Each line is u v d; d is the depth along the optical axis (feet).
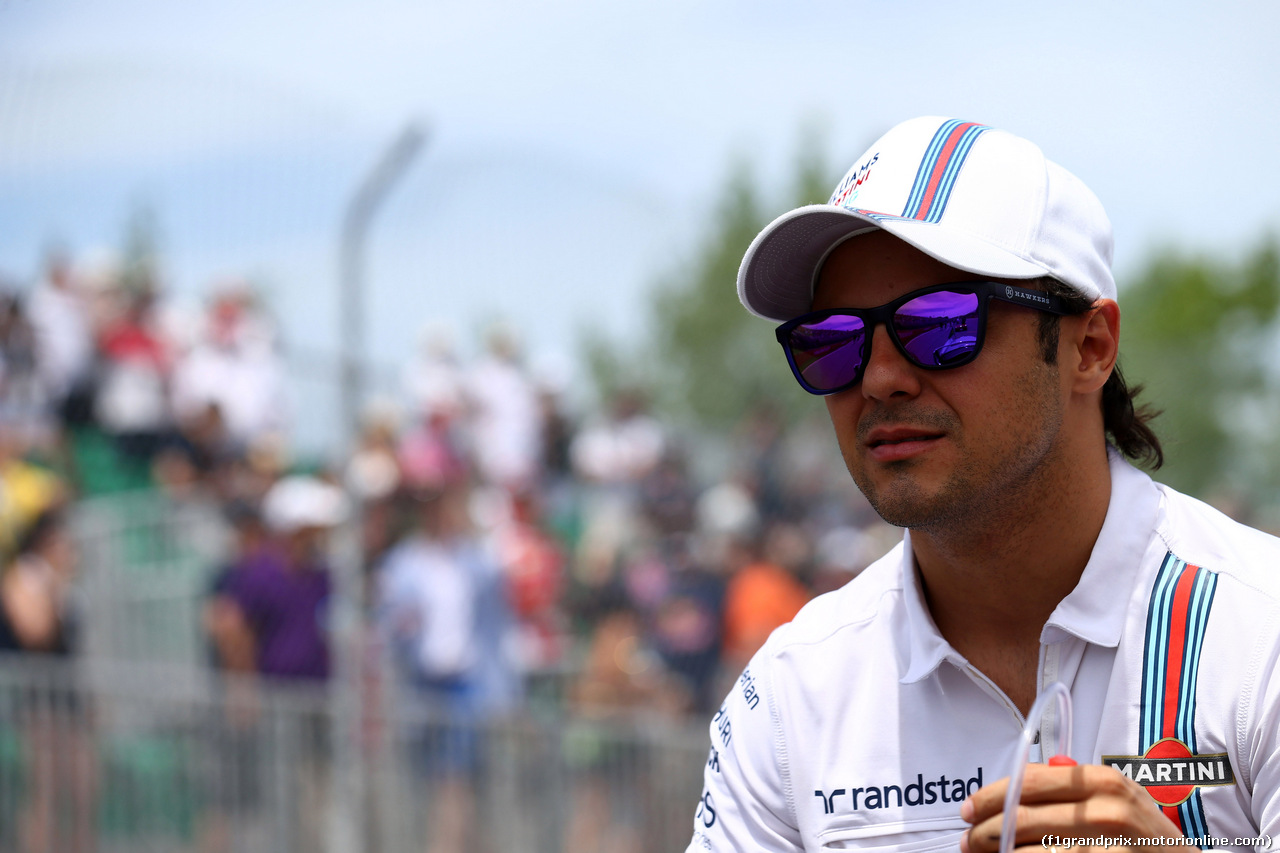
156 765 50.21
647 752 61.77
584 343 68.23
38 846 47.55
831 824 16.90
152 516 61.05
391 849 53.67
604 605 67.46
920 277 16.30
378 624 60.34
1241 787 14.75
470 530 62.69
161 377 64.23
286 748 53.01
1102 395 18.52
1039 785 13.50
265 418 63.98
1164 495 16.49
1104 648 15.70
